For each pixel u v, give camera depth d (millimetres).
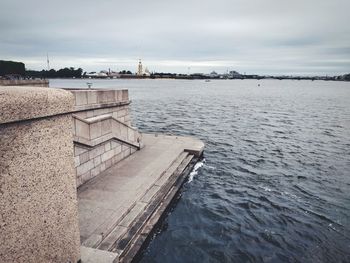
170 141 18594
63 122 3330
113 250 7191
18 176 2709
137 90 144625
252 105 67750
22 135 2725
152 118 41438
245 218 11297
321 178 16219
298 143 25734
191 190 13797
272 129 33594
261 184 15102
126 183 10648
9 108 2510
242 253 9023
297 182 15523
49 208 3180
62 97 3242
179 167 14328
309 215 11688
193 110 54281
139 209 8961
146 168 12516
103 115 12352
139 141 15922
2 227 2568
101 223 7727
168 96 97562
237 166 18172
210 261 8570
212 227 10477
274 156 20984
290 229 10562
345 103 75062
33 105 2795
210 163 18578
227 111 53438
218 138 27656
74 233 3721
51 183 3188
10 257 2682
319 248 9406
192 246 9211
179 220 10805
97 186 10289
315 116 47000
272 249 9289
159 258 8453
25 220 2830
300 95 113562
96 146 11352
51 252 3266
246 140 26859
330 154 21797
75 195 3689
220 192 13781
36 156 2928
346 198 13461
